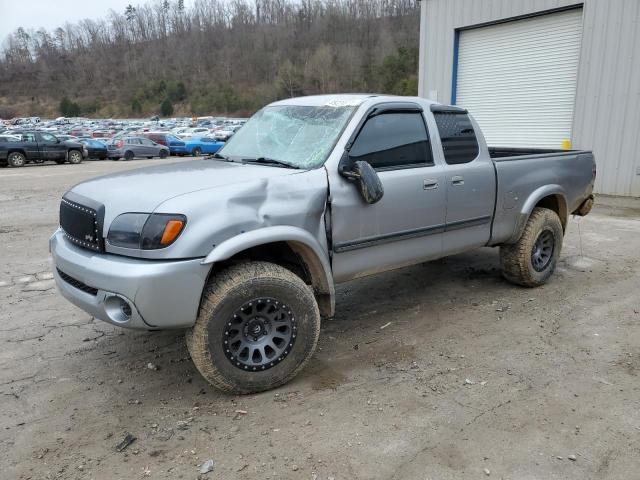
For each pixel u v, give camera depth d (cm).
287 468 281
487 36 1493
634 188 1206
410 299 540
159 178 365
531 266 549
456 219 467
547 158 557
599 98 1242
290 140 416
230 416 331
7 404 347
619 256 700
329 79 10369
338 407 338
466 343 432
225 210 328
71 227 357
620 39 1188
